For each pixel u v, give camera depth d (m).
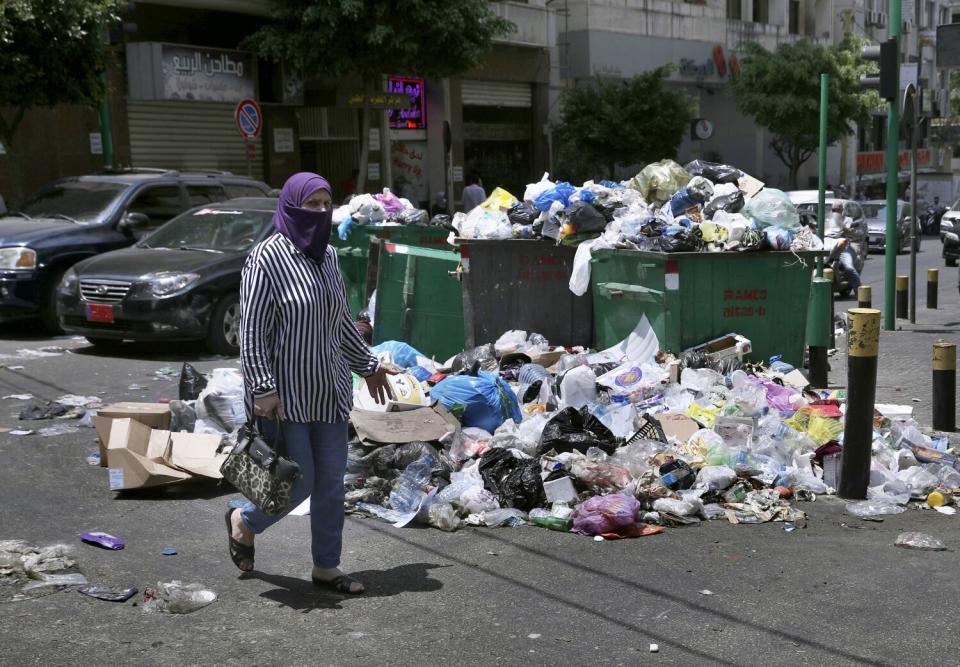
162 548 5.25
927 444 7.23
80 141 20.25
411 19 22.23
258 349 4.27
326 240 4.38
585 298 9.66
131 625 4.25
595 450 6.43
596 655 4.02
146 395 9.25
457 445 6.54
